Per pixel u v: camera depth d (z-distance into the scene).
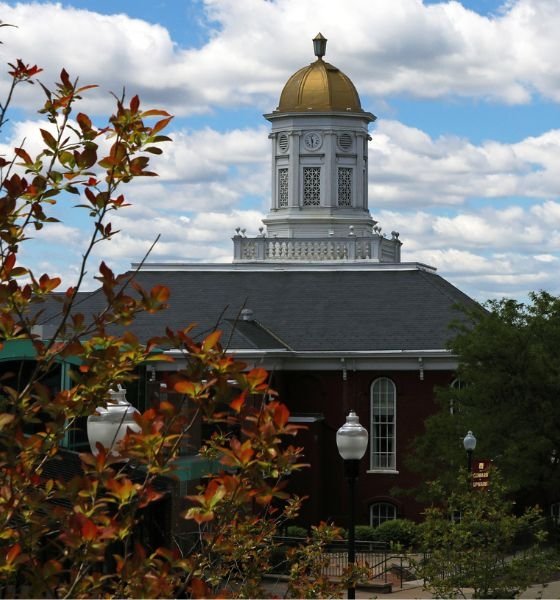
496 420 64.25
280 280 84.44
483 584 37.75
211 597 15.62
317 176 91.31
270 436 14.77
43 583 14.31
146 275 85.06
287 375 78.12
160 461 14.62
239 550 22.92
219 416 15.02
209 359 14.73
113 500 15.03
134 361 15.94
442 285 86.19
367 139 92.88
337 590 25.25
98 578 14.62
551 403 64.31
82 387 15.97
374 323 79.56
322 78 91.75
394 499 76.56
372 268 84.62
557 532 65.56
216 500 14.48
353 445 35.38
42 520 15.12
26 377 43.69
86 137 15.70
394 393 77.38
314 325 79.75
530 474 63.69
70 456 44.50
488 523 38.16
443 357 76.62
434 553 38.94
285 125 91.88
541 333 66.62
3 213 15.55
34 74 16.11
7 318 15.83
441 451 66.19
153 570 15.37
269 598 22.56
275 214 91.56
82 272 15.56
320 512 76.06
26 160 15.80
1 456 15.16
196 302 81.56
